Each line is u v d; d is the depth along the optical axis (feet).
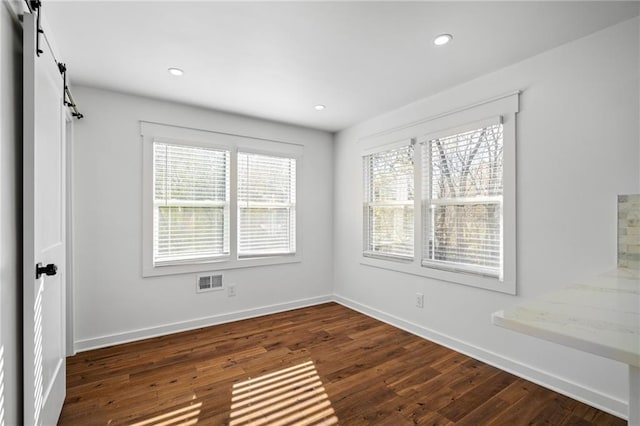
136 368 8.04
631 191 6.00
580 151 6.66
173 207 10.56
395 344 9.59
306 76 8.52
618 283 4.58
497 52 7.23
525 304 3.56
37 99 4.44
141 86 9.14
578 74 6.69
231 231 11.51
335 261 14.12
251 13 5.86
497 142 8.23
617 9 5.70
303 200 13.38
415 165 10.29
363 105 10.66
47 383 5.09
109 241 9.45
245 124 11.87
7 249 3.91
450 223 9.39
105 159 9.39
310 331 10.64
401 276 10.91
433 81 8.79
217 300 11.31
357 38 6.68
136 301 9.86
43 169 4.79
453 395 6.89
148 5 5.62
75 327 8.98
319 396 6.86
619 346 2.34
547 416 6.16
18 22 4.34
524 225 7.57
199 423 5.97
